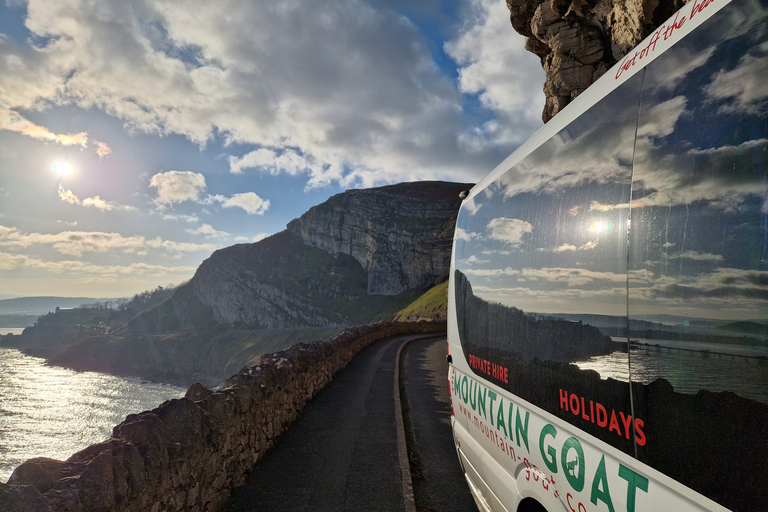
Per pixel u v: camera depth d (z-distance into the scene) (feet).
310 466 22.70
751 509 4.83
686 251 5.97
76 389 571.69
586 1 68.08
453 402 18.38
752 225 5.10
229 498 18.66
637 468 6.64
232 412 19.25
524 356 10.71
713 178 5.67
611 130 7.91
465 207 17.06
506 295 11.93
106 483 10.12
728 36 5.72
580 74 72.54
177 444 14.11
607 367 7.46
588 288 8.12
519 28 84.07
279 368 28.73
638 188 6.99
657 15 54.65
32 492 8.70
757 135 5.16
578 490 8.26
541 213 10.17
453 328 18.06
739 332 5.14
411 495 19.24
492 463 13.53
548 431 9.48
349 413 33.65
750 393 4.96
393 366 59.11
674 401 5.99
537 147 10.84
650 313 6.52
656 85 6.86
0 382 612.29
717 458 5.29
